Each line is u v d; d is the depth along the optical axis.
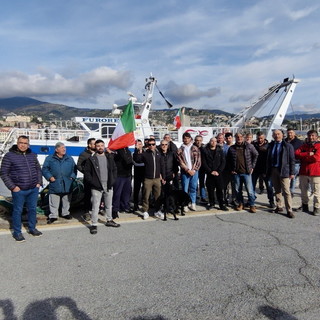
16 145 5.39
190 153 7.36
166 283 3.61
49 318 2.92
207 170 7.37
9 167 5.16
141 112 13.19
